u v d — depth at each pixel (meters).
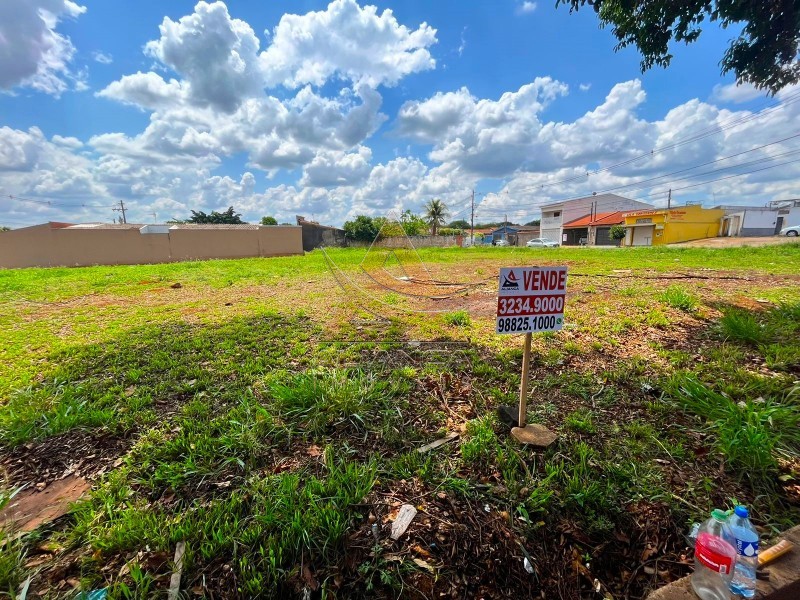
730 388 2.46
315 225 29.11
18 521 1.60
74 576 1.36
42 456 2.06
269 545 1.39
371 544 1.45
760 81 4.43
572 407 2.44
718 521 1.32
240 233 21.44
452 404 2.55
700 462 1.87
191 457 1.94
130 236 18.56
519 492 1.70
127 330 4.65
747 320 3.60
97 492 1.73
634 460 1.89
